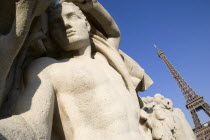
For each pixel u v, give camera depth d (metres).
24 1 2.48
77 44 3.75
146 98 8.62
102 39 4.62
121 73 4.26
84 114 3.10
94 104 3.13
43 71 3.14
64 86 3.17
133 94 4.12
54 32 3.79
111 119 3.06
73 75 3.21
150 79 5.80
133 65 5.43
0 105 2.68
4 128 2.17
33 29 3.25
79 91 3.17
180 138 7.70
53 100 3.02
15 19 2.52
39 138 2.50
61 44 3.80
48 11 3.88
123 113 3.15
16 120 2.41
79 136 2.98
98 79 3.33
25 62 3.34
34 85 2.91
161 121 7.59
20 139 2.22
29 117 2.58
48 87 3.00
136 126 3.23
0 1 2.64
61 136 3.19
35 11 2.63
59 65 3.33
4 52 2.48
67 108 3.12
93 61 3.76
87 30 3.94
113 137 2.97
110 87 3.37
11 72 2.95
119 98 3.29
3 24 2.74
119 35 5.05
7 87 2.81
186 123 8.34
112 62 4.35
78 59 3.66
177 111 8.71
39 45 3.46
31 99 2.75
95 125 3.06
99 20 4.77
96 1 4.56
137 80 5.24
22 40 2.56
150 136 4.65
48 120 2.77
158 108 7.94
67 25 3.69
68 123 3.12
